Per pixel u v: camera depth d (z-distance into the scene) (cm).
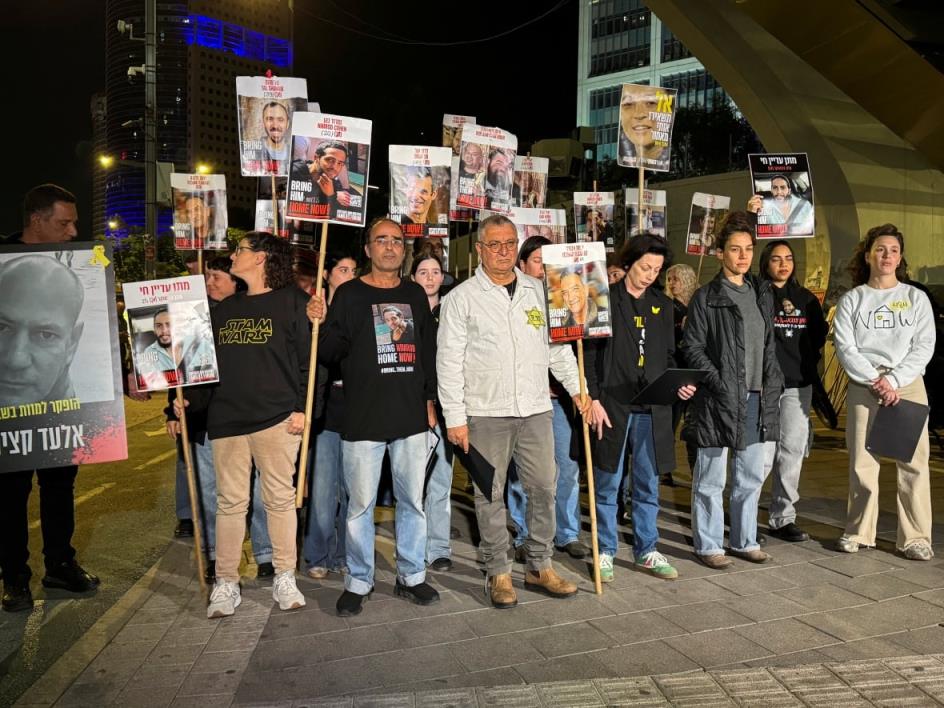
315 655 346
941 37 1011
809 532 537
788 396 520
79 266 361
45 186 412
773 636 362
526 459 416
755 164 540
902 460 466
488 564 411
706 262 2009
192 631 376
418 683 318
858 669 327
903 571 454
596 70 10319
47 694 314
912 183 1391
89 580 448
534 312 416
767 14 1044
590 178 2352
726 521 579
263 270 414
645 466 451
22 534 416
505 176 545
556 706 297
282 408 404
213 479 478
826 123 1366
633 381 446
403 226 530
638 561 459
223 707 300
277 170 502
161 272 3412
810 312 526
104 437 361
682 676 321
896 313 482
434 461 462
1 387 351
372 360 399
